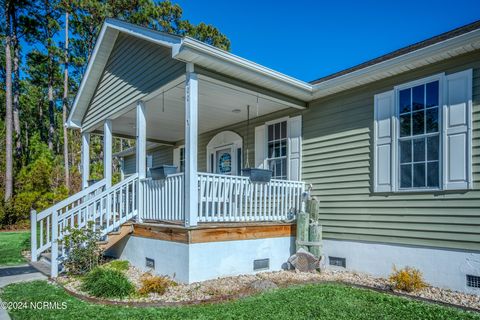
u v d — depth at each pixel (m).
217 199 5.40
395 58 5.14
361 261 5.76
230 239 5.33
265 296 4.31
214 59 5.04
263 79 5.73
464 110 4.70
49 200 13.77
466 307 3.92
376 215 5.61
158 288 4.44
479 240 4.45
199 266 4.93
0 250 7.82
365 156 5.85
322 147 6.57
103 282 4.39
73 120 9.38
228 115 8.12
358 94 6.04
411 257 5.12
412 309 3.88
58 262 5.56
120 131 10.30
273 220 6.22
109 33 7.41
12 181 14.34
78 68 24.53
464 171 4.64
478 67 4.60
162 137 11.47
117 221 6.12
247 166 8.54
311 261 5.86
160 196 5.82
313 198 6.28
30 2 19.72
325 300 4.17
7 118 14.82
